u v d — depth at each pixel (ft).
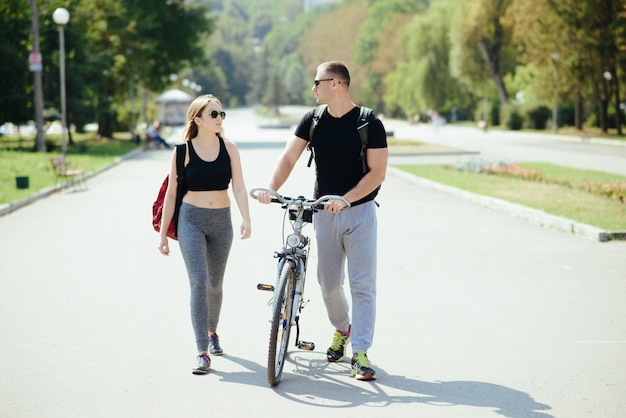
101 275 40.04
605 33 217.77
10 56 160.76
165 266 42.34
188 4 239.30
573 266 41.91
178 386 23.58
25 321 31.17
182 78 495.41
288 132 284.41
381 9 561.84
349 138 24.03
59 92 171.73
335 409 21.59
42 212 66.44
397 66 472.03
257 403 22.09
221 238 26.17
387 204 71.97
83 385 23.68
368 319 24.49
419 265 42.50
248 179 97.04
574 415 21.04
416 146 182.39
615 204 66.23
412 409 21.56
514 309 32.83
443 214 64.54
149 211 66.64
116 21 204.85
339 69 23.86
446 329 29.84
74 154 146.92
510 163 106.42
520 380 23.98
